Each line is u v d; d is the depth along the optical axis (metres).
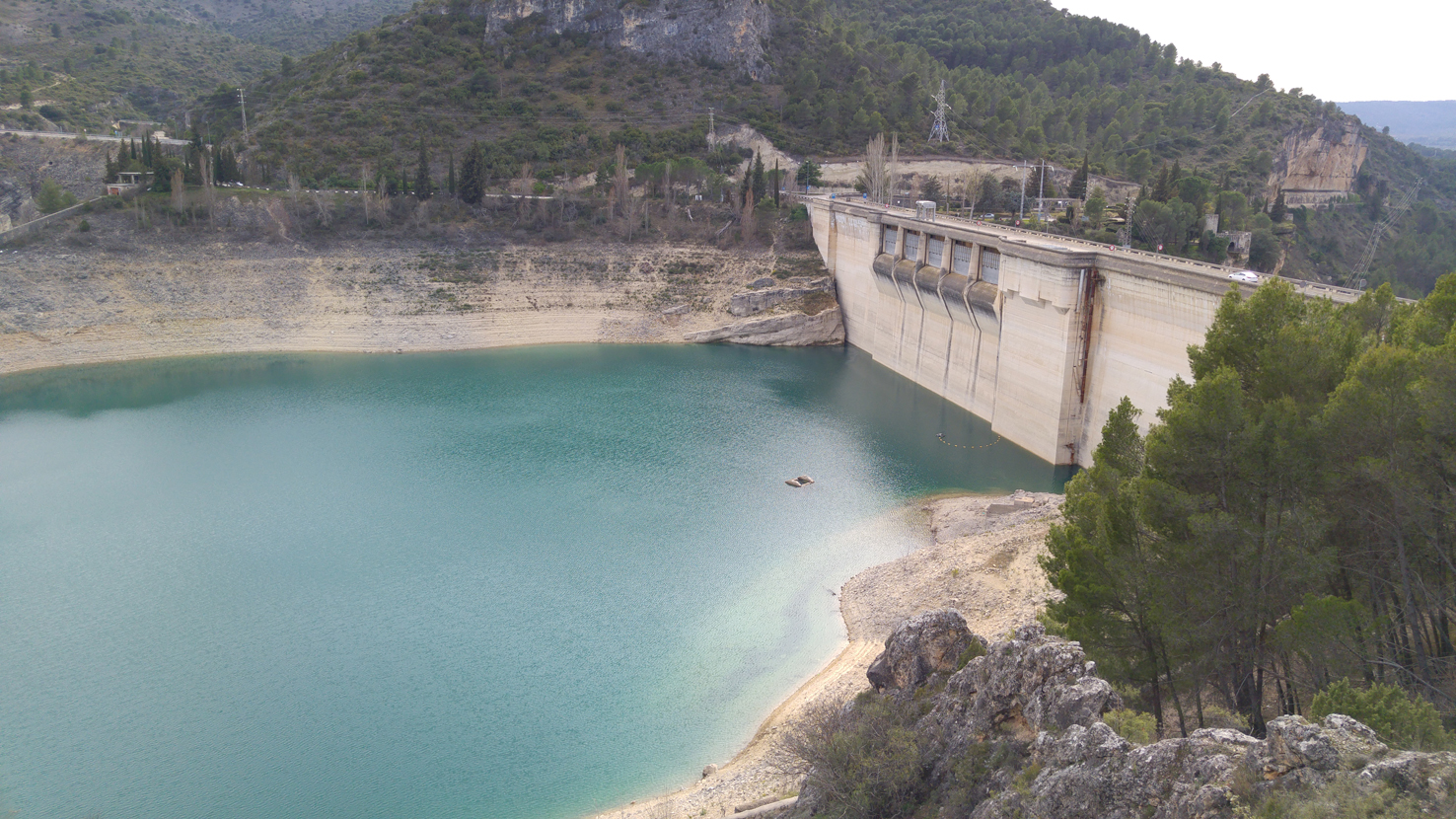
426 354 153.50
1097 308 94.56
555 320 164.00
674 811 46.91
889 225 143.38
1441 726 29.95
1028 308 102.75
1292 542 37.09
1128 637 40.66
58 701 59.59
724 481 97.12
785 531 84.56
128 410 121.75
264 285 157.62
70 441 109.38
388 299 160.00
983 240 112.50
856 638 65.88
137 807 50.31
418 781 52.47
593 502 91.25
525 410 122.25
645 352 155.88
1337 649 34.34
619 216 177.38
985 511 84.00
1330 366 40.66
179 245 158.12
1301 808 25.22
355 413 120.50
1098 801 31.00
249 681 61.88
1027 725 37.09
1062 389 97.25
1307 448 37.84
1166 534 39.88
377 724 57.41
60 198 163.62
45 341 141.62
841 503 90.94
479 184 176.12
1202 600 38.12
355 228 168.62
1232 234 161.00
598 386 134.62
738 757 53.34
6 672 62.56
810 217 173.88
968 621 62.53
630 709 58.75
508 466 101.44
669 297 167.62
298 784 52.03
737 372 142.75
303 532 84.50
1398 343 41.72
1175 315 82.75
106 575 76.12
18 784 51.97
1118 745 31.56
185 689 61.03
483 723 57.44
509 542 82.38
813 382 137.00
